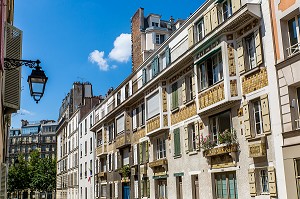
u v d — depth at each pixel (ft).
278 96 49.78
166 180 82.69
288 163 47.21
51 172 282.36
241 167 56.34
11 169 274.16
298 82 47.06
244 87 56.54
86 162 160.56
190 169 71.31
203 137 67.00
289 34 50.19
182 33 76.02
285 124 48.47
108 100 132.87
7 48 35.12
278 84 50.08
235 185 58.80
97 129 143.23
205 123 66.74
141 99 98.43
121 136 109.40
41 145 403.13
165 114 81.71
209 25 64.59
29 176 277.64
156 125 83.71
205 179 65.98
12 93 35.94
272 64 51.24
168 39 81.87
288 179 47.06
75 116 188.75
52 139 402.52
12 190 272.92
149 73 94.32
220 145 61.93
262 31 53.52
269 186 50.11
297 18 48.80
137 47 126.21
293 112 48.08
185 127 73.82
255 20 54.70
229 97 57.36
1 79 30.14
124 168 105.40
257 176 53.31
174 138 78.33
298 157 45.78
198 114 66.74
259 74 53.67
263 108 52.13
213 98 61.26
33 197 358.64
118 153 116.06
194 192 70.44
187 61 72.02
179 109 76.95
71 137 196.13
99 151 136.56
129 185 105.81
